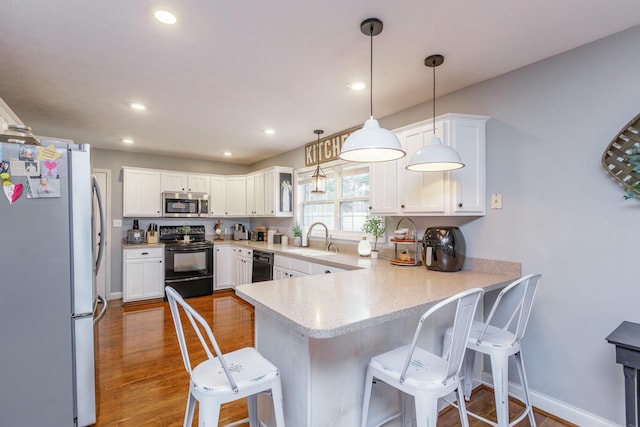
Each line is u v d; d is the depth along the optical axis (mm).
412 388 1357
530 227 2232
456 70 2330
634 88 1807
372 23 1741
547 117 2154
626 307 1830
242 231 6117
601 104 1924
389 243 3379
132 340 3332
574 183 2033
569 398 2049
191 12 1665
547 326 2150
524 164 2264
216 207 5785
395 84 2562
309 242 4676
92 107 3062
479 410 2141
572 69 2041
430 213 2484
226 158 5797
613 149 1859
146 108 3104
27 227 1719
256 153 5332
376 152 1985
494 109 2436
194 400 1432
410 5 1611
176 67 2277
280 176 4906
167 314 4234
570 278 2047
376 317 1367
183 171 5633
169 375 2598
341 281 2115
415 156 2006
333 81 2512
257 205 5422
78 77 2424
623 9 1640
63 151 1814
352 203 3971
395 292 1802
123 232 5133
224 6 1617
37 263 1739
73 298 1842
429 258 2537
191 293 5148
